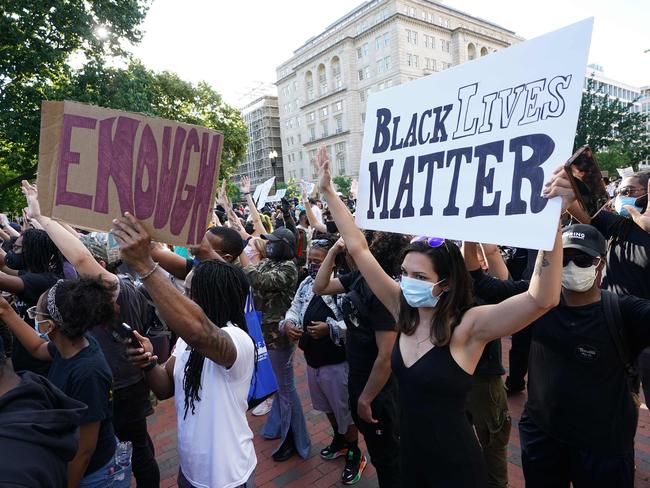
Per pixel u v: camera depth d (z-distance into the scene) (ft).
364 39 215.92
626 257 10.34
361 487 9.66
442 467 5.31
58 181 5.02
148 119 5.14
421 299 5.42
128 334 6.34
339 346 9.55
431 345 5.54
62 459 3.75
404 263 5.67
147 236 4.93
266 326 10.83
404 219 6.13
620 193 13.17
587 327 6.08
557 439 6.48
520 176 4.80
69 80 50.06
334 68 236.43
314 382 9.99
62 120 5.03
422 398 5.45
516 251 16.03
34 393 3.86
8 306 7.50
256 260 15.24
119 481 6.40
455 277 5.42
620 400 6.07
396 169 6.35
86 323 5.80
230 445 5.75
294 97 275.80
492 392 7.80
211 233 10.23
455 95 5.63
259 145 354.74
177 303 4.95
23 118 44.06
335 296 9.64
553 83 4.58
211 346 5.25
